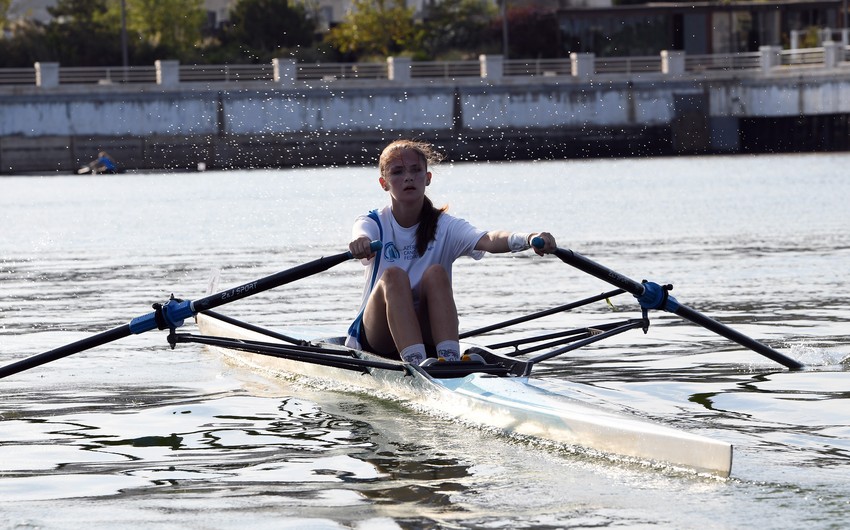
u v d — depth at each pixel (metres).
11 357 17.67
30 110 96.62
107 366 17.06
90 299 24.61
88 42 115.94
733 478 9.95
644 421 11.08
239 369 16.75
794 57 108.31
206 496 9.84
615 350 17.66
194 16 122.25
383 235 14.24
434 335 13.64
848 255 30.86
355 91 102.50
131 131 98.50
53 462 11.17
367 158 103.38
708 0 131.25
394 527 8.84
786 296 23.20
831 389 14.05
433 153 14.24
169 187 72.75
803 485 9.73
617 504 9.32
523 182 70.06
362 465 10.77
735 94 107.50
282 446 11.65
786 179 68.75
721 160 96.75
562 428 11.30
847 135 105.19
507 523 8.88
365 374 14.41
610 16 117.94
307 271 13.48
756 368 15.72
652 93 107.50
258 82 100.62
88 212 52.25
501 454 11.04
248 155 100.81
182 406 13.91
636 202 52.97
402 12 125.62
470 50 129.50
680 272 27.69
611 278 13.96
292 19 122.94
